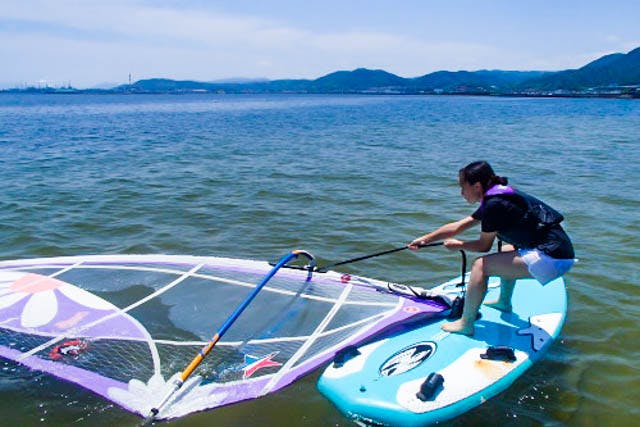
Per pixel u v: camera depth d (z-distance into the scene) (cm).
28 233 769
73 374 394
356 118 3872
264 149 1772
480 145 1923
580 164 1433
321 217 868
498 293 512
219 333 404
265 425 348
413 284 598
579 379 403
